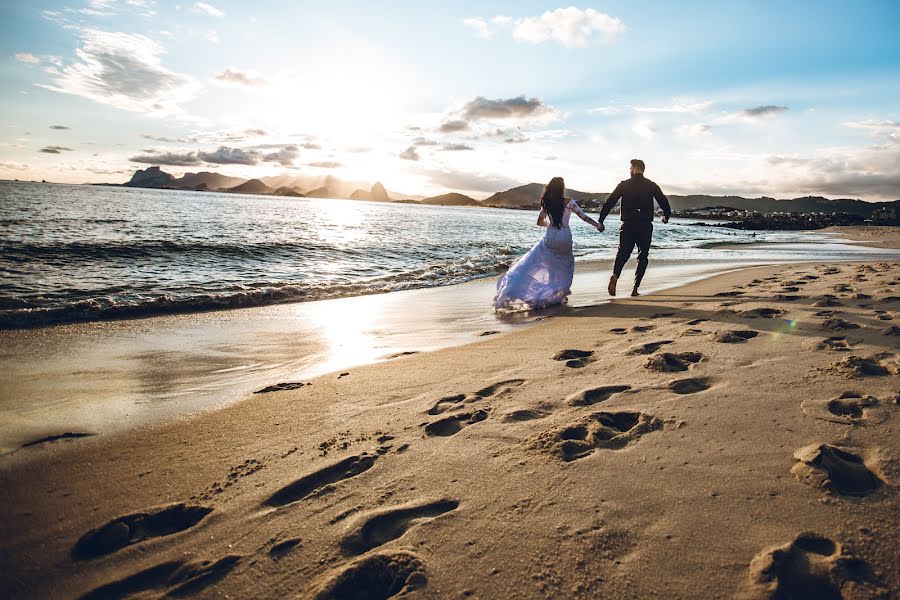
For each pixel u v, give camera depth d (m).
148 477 2.20
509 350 4.21
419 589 1.40
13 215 22.72
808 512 1.62
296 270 10.91
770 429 2.24
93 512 1.93
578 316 5.84
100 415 2.95
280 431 2.67
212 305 6.86
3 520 1.88
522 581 1.41
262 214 40.25
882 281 7.03
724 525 1.59
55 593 1.51
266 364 4.14
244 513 1.88
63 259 10.83
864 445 2.03
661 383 2.97
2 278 8.22
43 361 4.07
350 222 34.44
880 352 3.28
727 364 3.23
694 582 1.36
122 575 1.57
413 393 3.17
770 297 6.00
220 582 1.51
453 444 2.35
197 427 2.76
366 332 5.42
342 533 1.70
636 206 6.93
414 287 9.11
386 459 2.24
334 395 3.22
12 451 2.46
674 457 2.05
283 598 1.42
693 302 6.23
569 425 2.42
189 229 20.38
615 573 1.41
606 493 1.82
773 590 1.29
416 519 1.76
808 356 3.30
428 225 34.66
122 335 5.07
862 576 1.34
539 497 1.83
